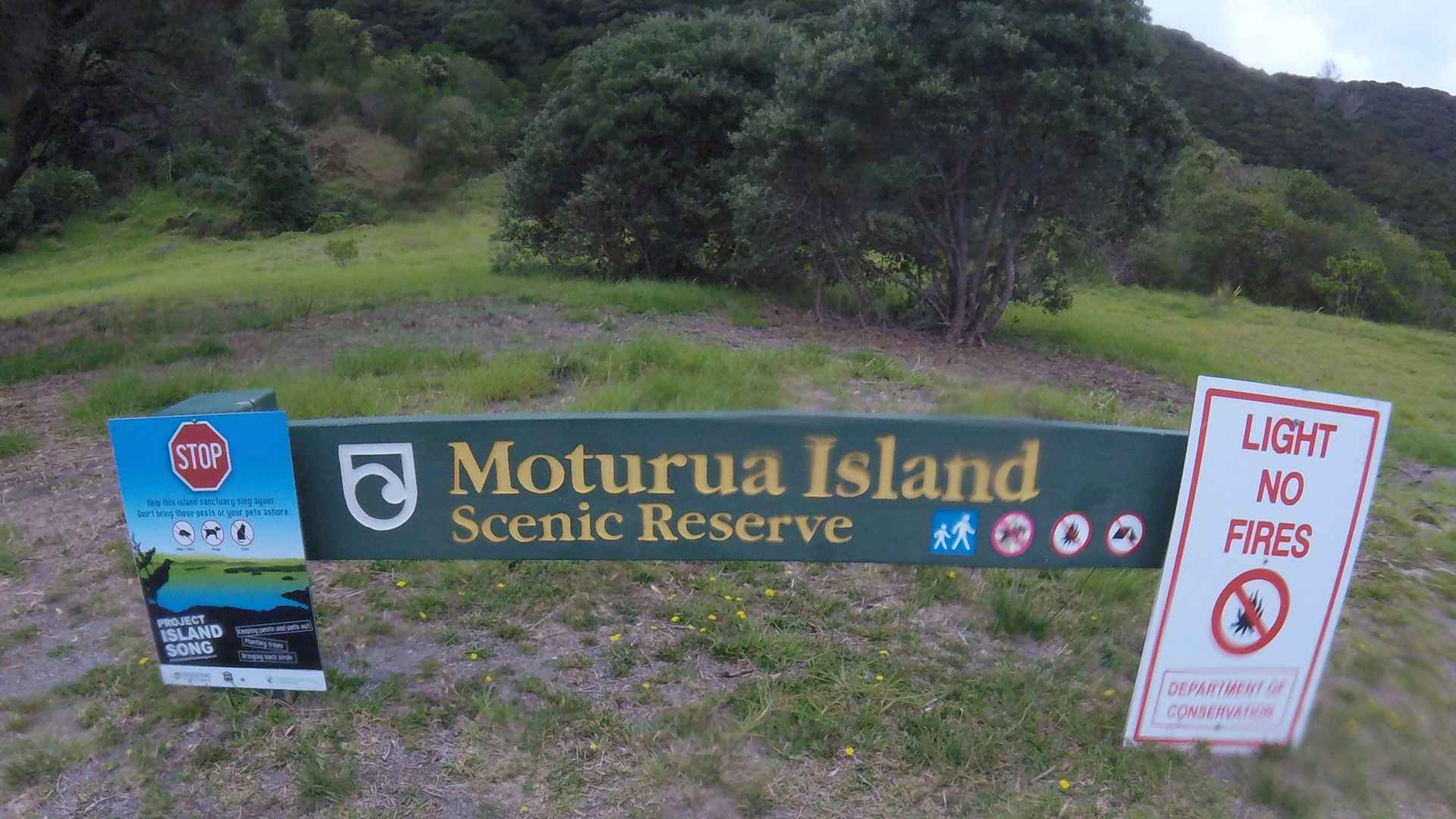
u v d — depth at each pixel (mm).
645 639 3736
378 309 10844
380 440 3160
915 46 9938
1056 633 3920
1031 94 9531
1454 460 7531
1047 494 3199
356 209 34750
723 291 12969
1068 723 3361
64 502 4918
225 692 3369
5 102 10922
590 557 3279
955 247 11203
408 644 3693
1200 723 3258
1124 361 11102
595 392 6434
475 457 3178
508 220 15633
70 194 33250
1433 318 23609
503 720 3262
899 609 4016
